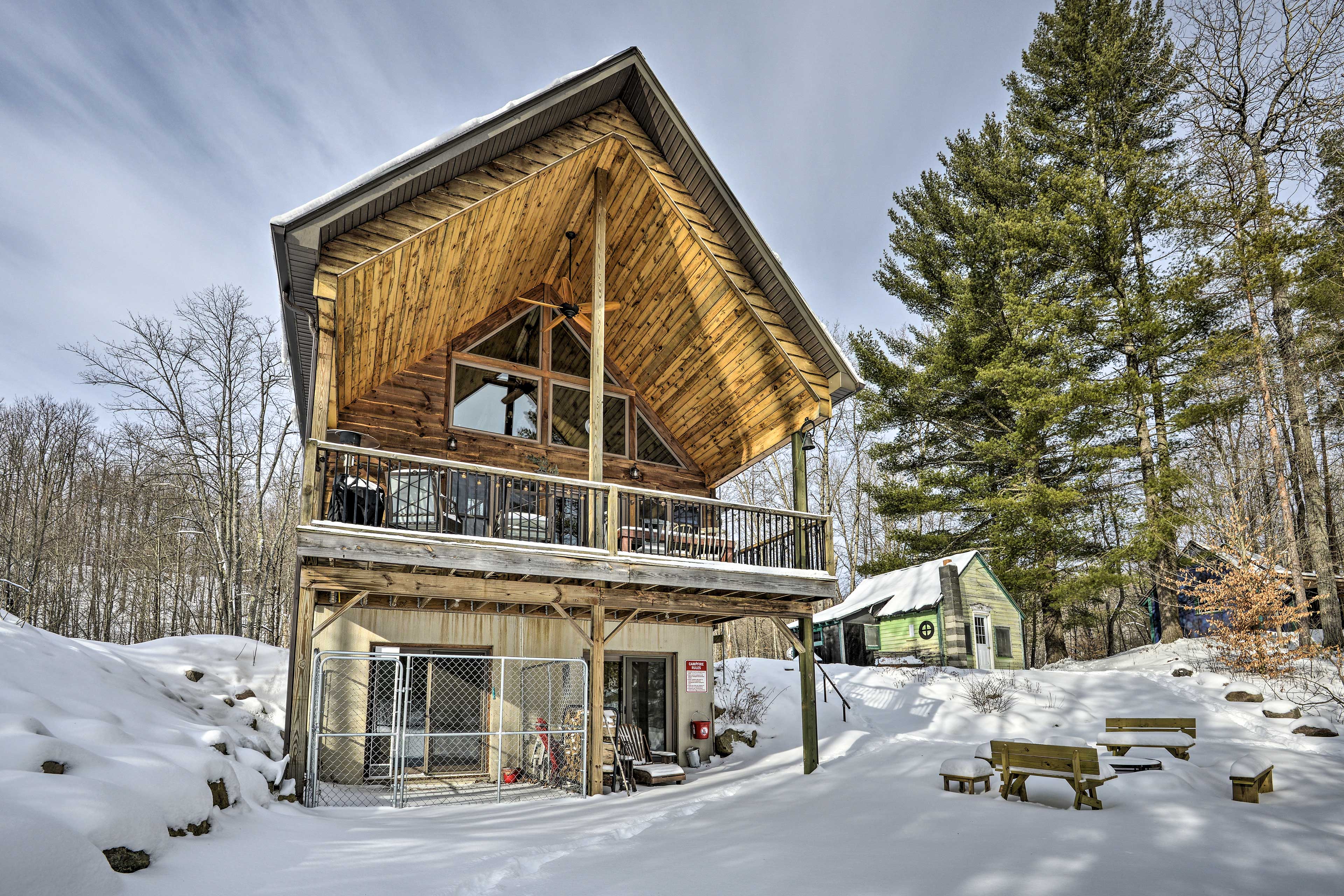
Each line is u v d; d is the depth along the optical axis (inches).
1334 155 570.6
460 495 395.9
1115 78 888.9
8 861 133.8
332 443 312.3
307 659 312.2
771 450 481.1
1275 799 290.2
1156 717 511.8
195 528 1021.2
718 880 194.5
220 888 166.6
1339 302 615.5
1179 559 815.1
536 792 375.9
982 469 989.2
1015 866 201.2
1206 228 660.7
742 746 521.7
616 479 505.4
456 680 432.1
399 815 300.8
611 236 460.4
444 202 340.8
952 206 971.3
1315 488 668.7
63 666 284.2
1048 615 894.4
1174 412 822.5
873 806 295.0
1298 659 621.6
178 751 227.3
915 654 799.1
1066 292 887.7
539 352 499.5
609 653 485.4
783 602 425.1
